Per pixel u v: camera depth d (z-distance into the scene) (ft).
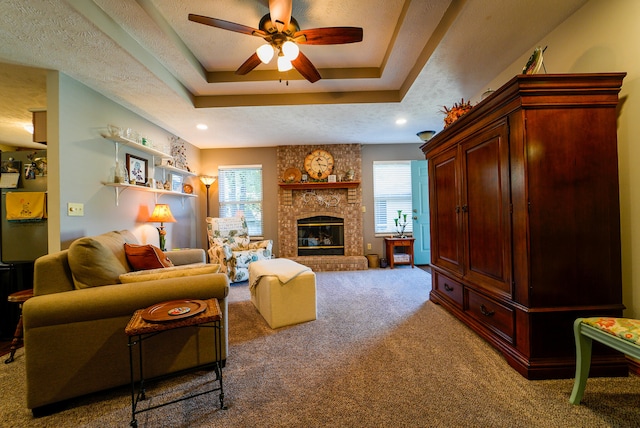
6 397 5.05
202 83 9.82
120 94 9.45
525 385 5.03
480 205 6.77
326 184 16.79
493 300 6.39
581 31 6.01
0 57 7.07
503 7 5.92
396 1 6.62
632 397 4.62
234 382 5.29
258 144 17.08
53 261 5.17
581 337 4.53
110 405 4.75
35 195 8.27
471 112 6.73
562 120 5.26
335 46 8.45
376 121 13.07
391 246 16.48
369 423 4.18
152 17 6.46
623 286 5.41
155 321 4.17
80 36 6.32
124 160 10.39
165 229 13.46
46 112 8.39
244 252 13.56
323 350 6.49
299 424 4.18
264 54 6.46
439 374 5.43
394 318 8.42
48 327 4.64
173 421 4.30
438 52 7.55
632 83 5.17
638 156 5.13
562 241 5.26
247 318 8.66
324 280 13.60
